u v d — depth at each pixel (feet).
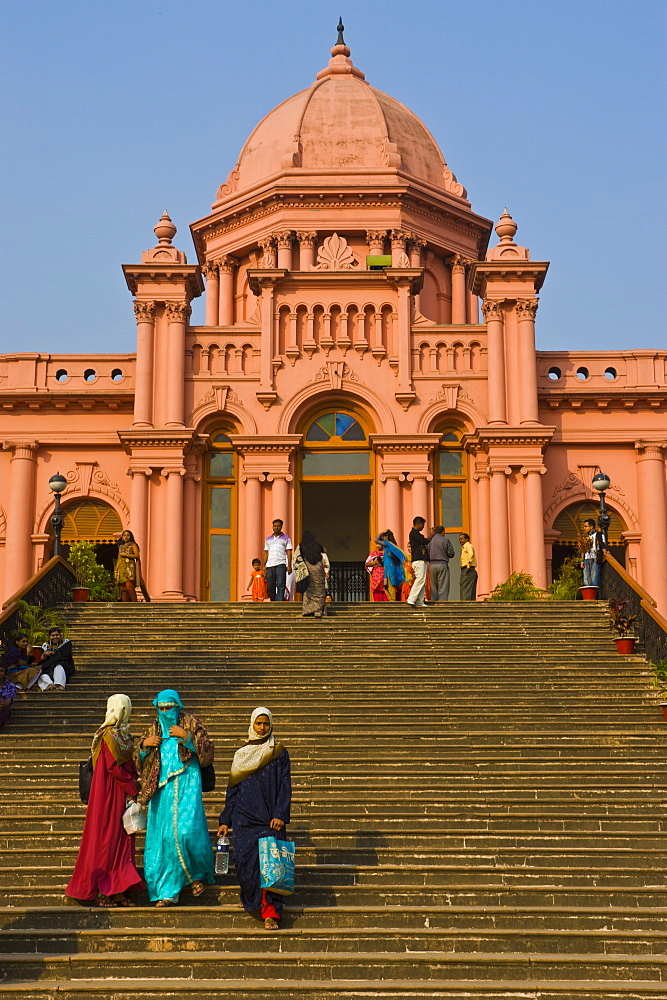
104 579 87.35
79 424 107.14
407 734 52.08
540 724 53.78
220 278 130.82
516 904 39.73
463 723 53.67
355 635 67.26
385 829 44.11
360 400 103.96
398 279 104.83
